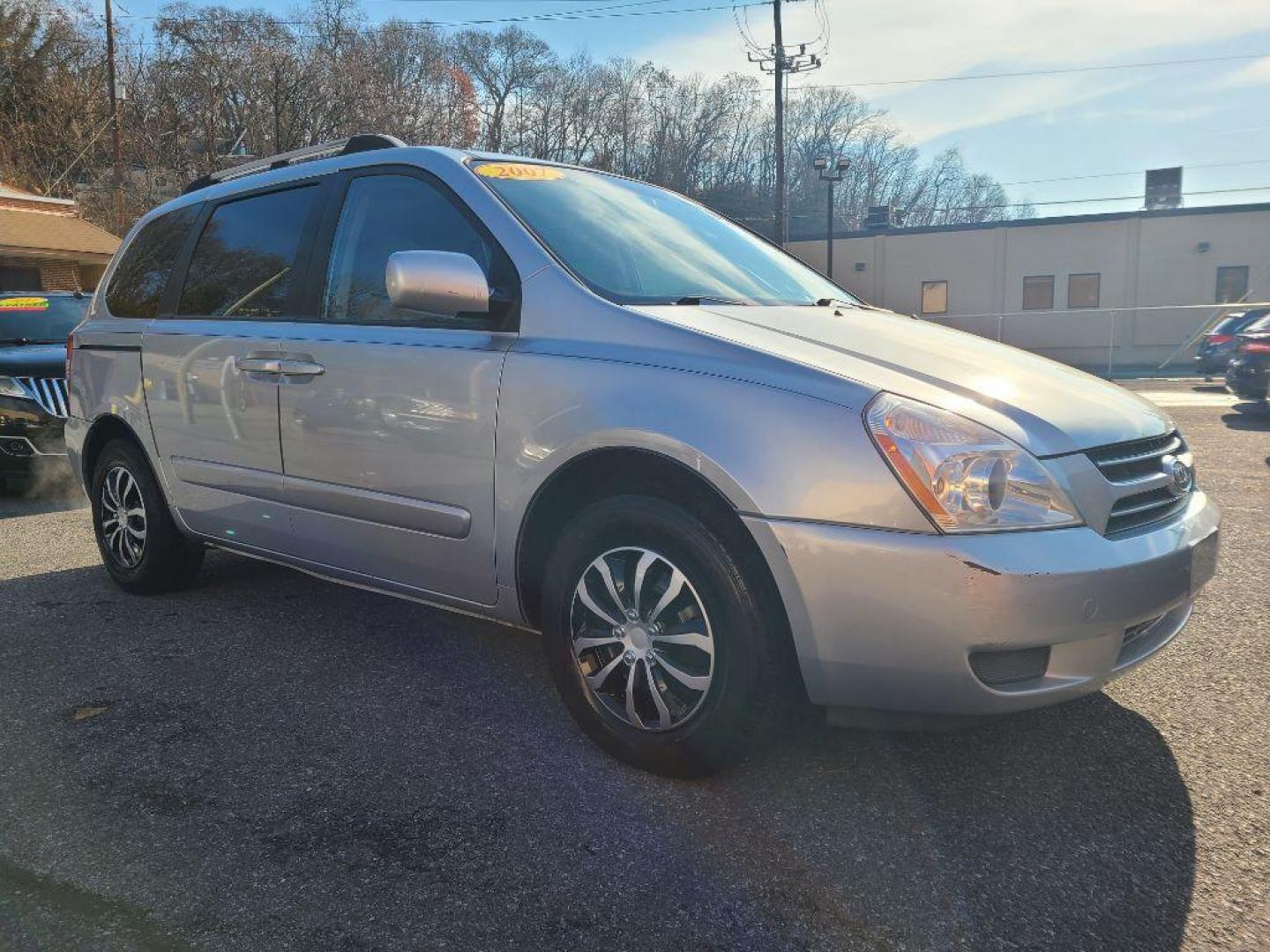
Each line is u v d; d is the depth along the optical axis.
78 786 2.52
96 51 35.97
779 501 2.20
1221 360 17.94
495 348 2.73
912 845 2.20
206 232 3.95
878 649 2.14
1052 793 2.44
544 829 2.29
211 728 2.88
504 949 1.85
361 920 1.94
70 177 33.19
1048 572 2.06
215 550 5.21
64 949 1.86
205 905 2.00
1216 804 2.38
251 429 3.44
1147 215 26.77
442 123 43.84
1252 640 3.54
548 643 2.69
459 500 2.80
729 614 2.30
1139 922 1.92
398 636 3.71
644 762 2.52
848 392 2.22
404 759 2.66
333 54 38.78
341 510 3.15
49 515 6.41
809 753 2.67
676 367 2.42
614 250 3.02
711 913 1.96
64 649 3.60
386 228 3.20
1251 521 5.61
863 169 72.81
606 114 63.34
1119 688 3.11
